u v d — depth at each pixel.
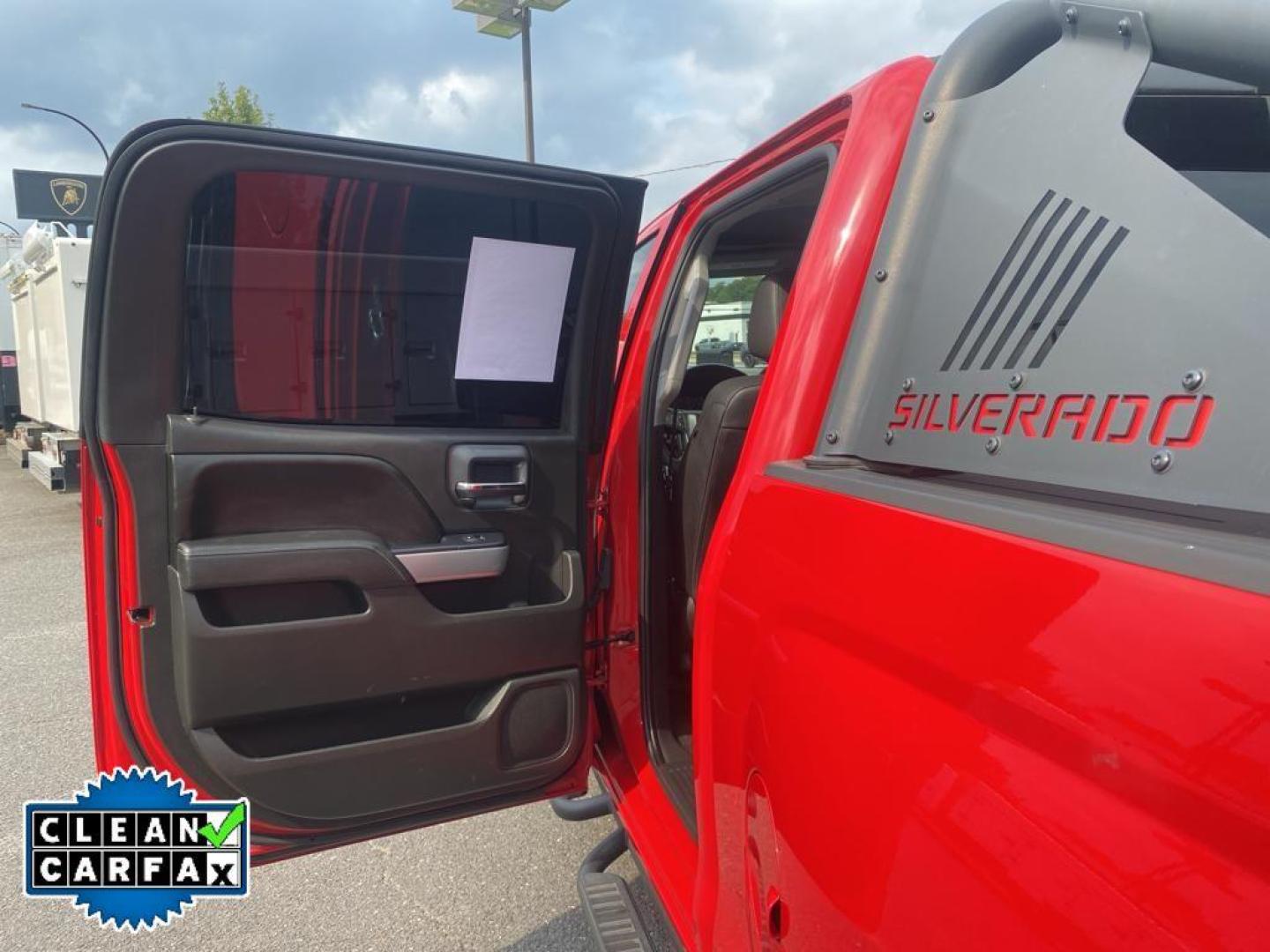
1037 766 0.75
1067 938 0.70
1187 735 0.62
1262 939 0.57
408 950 2.30
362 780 1.78
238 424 1.63
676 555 2.37
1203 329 0.79
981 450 1.00
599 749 2.37
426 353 1.79
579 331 1.92
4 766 3.34
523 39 12.98
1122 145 0.93
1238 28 0.86
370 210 1.65
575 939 2.33
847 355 1.29
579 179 1.76
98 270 1.50
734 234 2.59
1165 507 0.79
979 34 1.20
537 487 1.92
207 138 1.47
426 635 1.79
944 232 1.16
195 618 1.60
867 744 0.97
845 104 1.54
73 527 8.19
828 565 1.06
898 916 0.90
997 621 0.79
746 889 1.31
